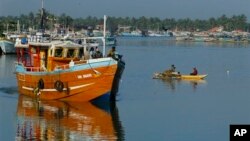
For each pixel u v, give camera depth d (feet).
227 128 185.47
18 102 226.99
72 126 182.29
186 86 309.63
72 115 200.44
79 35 260.62
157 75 354.13
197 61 552.00
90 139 165.37
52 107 215.51
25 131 174.40
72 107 216.13
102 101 222.48
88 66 218.38
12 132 172.96
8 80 317.83
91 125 184.75
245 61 558.15
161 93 273.54
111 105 225.76
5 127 179.83
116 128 181.27
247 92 285.64
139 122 192.54
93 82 219.00
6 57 540.52
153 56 631.15
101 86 219.20
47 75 227.40
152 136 171.73
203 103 241.14
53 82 226.17
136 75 375.86
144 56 627.46
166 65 486.38
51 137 167.02
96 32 301.02
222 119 202.18
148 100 245.24
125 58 584.40
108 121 191.83
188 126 187.93
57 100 227.40
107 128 180.86
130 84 314.14
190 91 285.84
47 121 189.88
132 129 180.45
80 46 233.14
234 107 231.71
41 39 243.60
